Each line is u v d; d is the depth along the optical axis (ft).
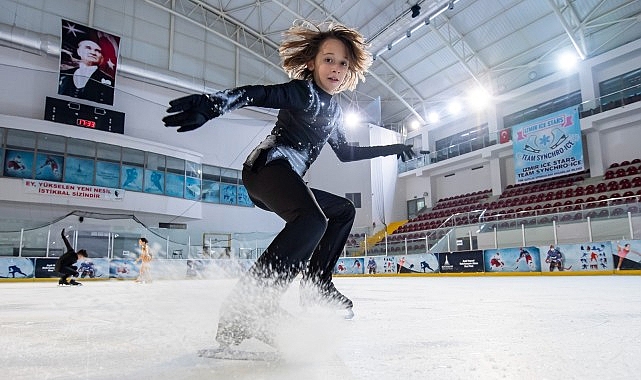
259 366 2.59
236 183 61.46
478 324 4.88
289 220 3.82
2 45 45.91
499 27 56.54
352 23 60.34
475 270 37.60
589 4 50.31
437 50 62.44
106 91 49.98
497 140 60.18
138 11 55.52
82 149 48.62
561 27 53.42
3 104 45.24
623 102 48.70
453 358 2.91
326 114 4.83
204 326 3.36
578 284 17.92
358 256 50.70
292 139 4.55
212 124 59.77
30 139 45.78
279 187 3.92
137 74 53.21
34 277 35.83
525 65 58.85
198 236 57.16
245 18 62.69
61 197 46.55
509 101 61.41
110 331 3.97
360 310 6.88
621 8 49.52
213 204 59.00
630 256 29.43
